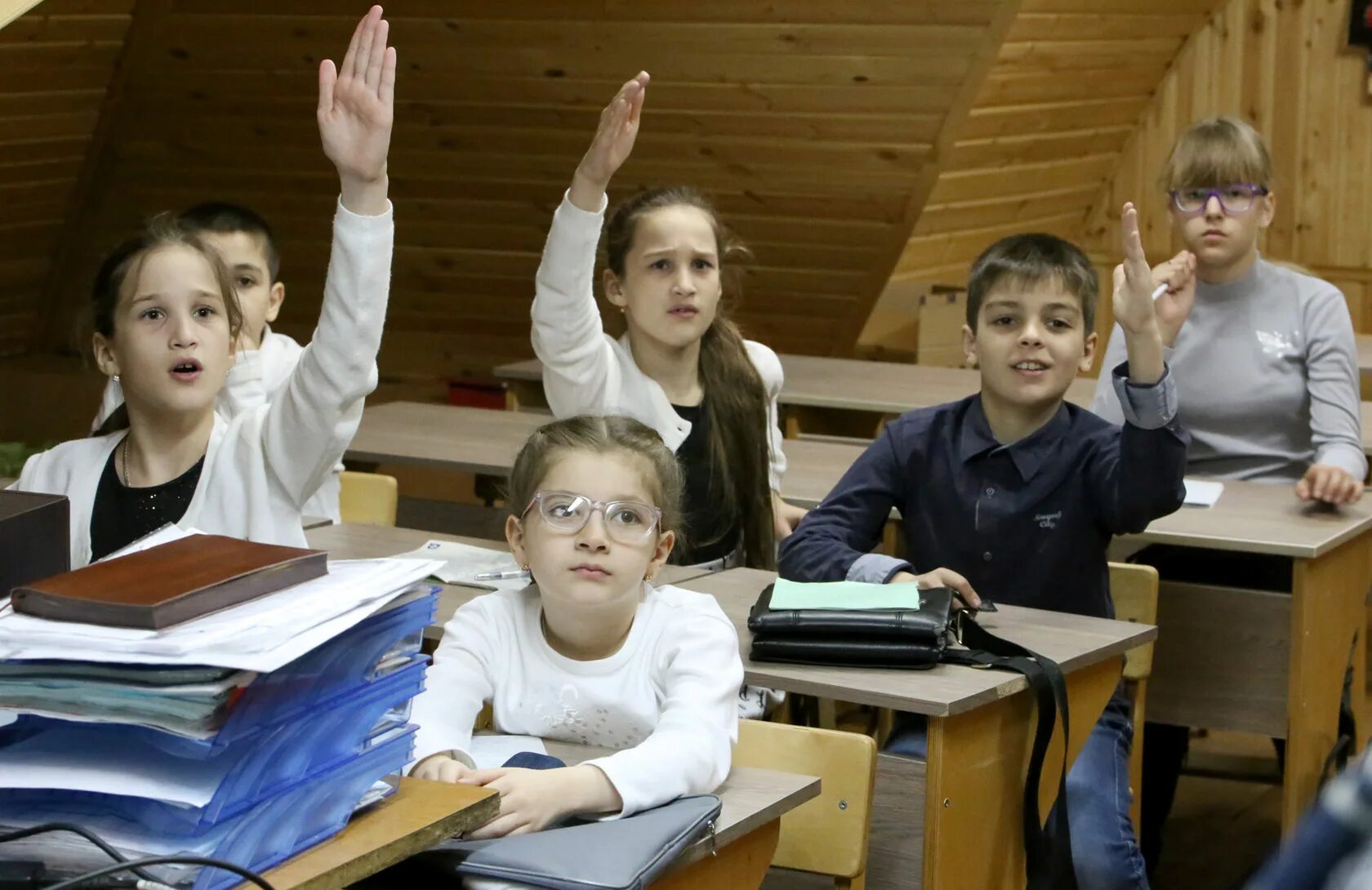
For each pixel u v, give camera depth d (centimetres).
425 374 671
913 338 600
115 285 209
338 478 316
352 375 205
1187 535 283
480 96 546
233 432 219
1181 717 297
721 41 499
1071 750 230
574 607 178
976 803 212
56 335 663
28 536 145
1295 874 66
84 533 215
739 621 236
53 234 626
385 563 139
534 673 184
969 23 470
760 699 245
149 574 127
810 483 334
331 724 128
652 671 181
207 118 579
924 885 205
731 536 289
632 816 158
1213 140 338
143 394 210
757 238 573
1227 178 336
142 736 121
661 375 288
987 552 266
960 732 206
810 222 559
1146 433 243
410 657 139
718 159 546
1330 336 338
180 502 215
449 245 620
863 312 590
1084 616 249
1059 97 614
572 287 270
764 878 219
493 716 186
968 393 432
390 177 595
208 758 119
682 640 181
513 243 609
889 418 449
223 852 119
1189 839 337
